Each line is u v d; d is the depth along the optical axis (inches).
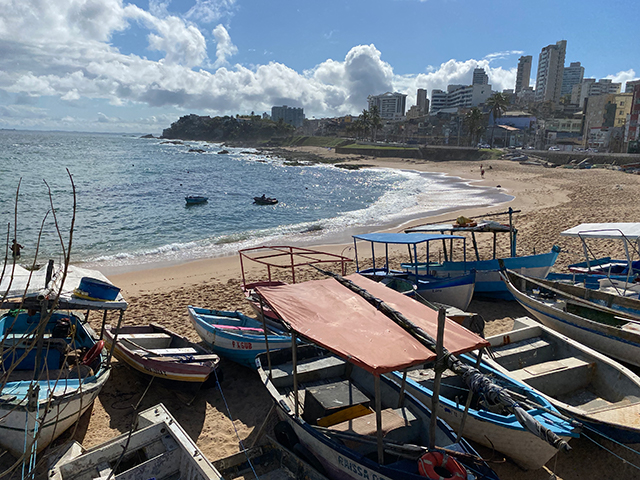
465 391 306.0
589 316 421.1
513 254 550.9
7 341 334.0
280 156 4886.8
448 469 204.4
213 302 559.5
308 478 250.1
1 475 130.4
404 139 5467.5
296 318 248.4
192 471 230.5
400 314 239.1
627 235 464.4
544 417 251.6
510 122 4559.5
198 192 1839.3
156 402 341.4
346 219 1234.6
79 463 224.8
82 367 320.8
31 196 1552.7
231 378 379.9
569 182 1966.0
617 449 281.9
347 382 283.6
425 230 565.9
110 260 801.6
